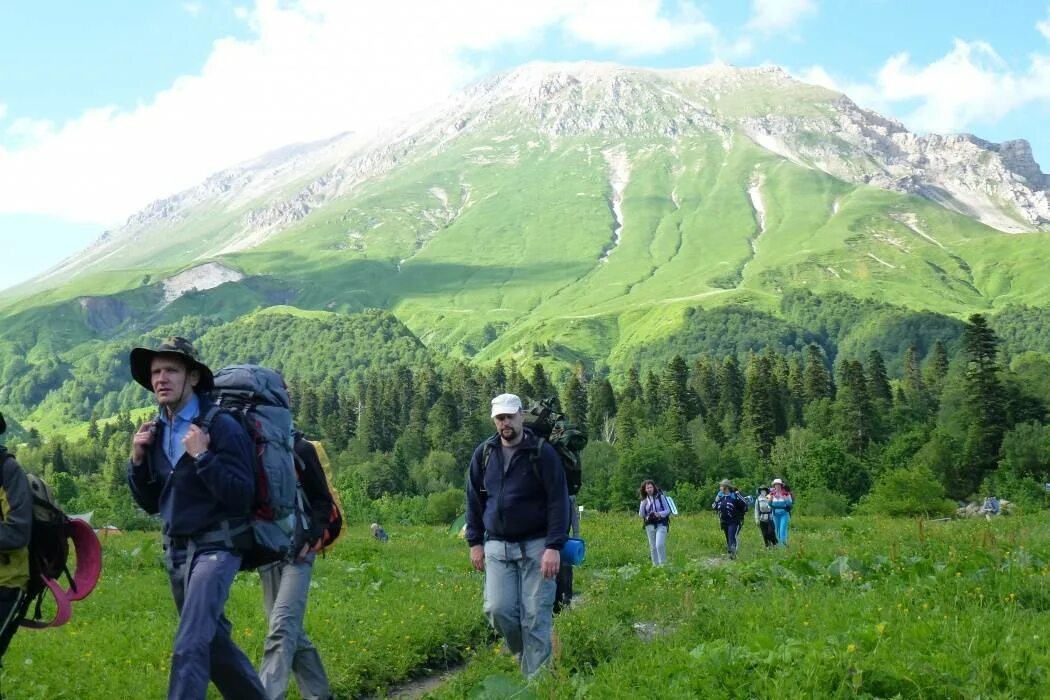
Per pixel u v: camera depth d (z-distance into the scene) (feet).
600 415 564.30
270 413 22.74
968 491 334.85
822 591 36.70
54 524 22.50
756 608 31.78
